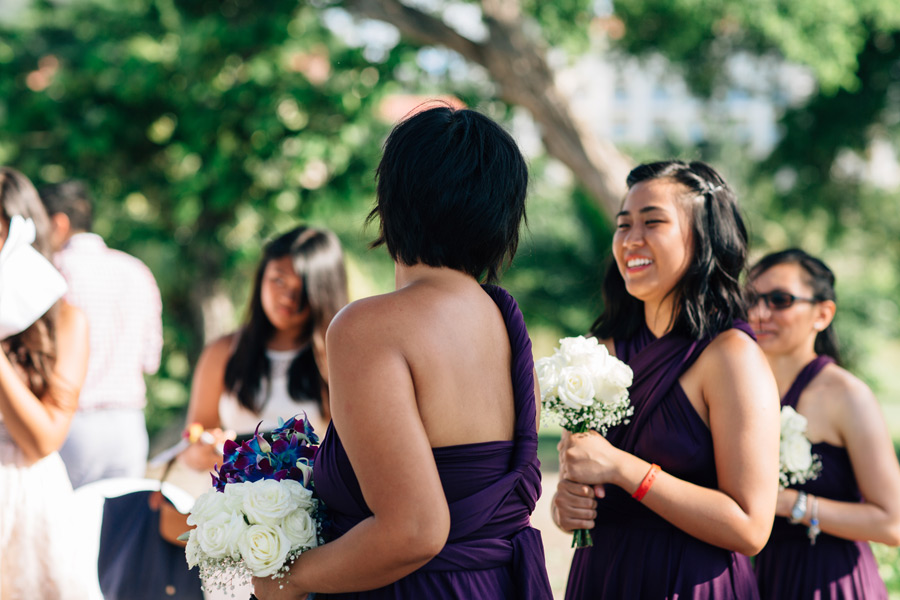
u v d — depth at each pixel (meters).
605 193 10.70
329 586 1.59
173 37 10.54
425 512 1.49
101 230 11.95
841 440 2.65
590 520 2.12
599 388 2.09
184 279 12.12
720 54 12.29
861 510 2.52
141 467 4.36
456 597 1.59
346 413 1.53
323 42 11.14
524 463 1.69
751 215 14.20
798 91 12.73
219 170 10.40
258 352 3.45
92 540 2.94
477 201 1.65
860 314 14.32
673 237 2.21
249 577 1.84
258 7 10.24
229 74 10.60
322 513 1.70
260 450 1.82
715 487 2.10
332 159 10.42
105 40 10.89
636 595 2.10
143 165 11.41
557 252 15.80
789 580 2.62
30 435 2.66
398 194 1.67
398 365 1.54
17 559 2.69
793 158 13.20
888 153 13.16
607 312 2.52
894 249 14.41
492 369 1.69
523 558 1.67
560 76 10.68
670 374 2.14
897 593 4.11
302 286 3.38
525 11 9.83
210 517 1.69
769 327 2.80
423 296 1.63
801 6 9.34
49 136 11.21
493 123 1.73
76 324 2.85
